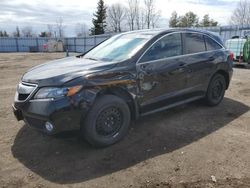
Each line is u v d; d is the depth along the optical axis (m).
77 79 3.69
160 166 3.54
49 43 46.50
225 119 5.24
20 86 4.00
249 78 10.27
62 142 4.27
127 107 4.21
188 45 5.22
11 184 3.21
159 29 5.05
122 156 3.81
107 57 4.61
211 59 5.58
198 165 3.55
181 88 5.06
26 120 3.88
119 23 71.12
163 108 4.82
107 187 3.13
